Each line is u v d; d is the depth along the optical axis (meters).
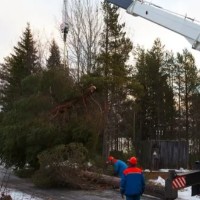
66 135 19.80
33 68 41.66
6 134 20.25
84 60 32.22
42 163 17.44
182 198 15.12
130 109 38.41
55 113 20.44
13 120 20.78
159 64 48.66
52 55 38.34
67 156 17.52
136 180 11.41
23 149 20.27
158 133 48.38
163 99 49.25
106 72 30.59
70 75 22.47
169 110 50.09
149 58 47.91
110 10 33.06
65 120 20.28
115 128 36.34
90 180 17.70
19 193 16.27
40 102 20.47
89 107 21.06
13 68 43.72
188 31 13.24
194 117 51.19
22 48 44.72
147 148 28.61
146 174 22.91
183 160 28.42
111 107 31.94
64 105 20.62
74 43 32.81
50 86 20.95
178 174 12.41
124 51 33.09
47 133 19.33
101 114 21.16
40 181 17.62
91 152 20.17
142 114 47.75
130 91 32.25
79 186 17.50
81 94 21.00
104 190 17.22
